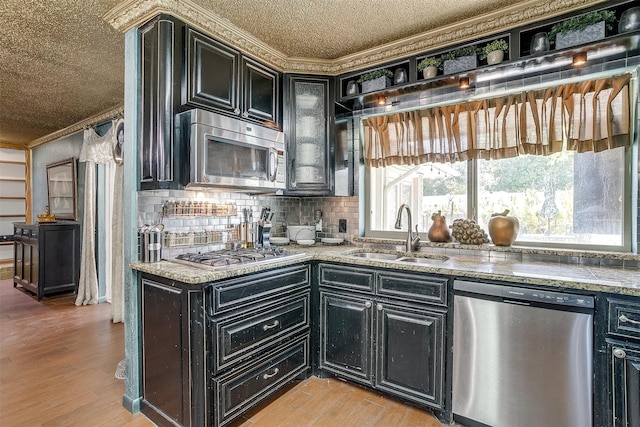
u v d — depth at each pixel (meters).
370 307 2.16
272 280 2.09
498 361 1.75
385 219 2.95
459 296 1.86
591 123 2.06
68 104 3.75
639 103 1.95
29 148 6.02
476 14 2.09
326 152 2.75
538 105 2.21
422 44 2.34
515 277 1.71
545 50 1.93
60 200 5.08
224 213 2.58
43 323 3.48
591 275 1.72
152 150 1.94
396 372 2.06
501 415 1.75
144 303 1.99
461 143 2.46
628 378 1.47
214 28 2.12
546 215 2.28
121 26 2.05
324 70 2.75
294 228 3.08
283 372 2.16
